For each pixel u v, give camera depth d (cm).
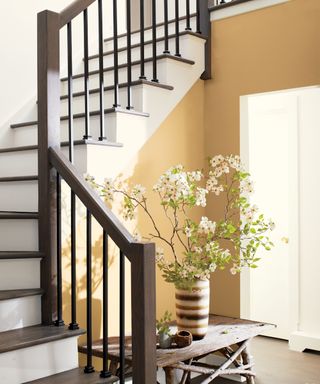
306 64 367
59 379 250
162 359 286
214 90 415
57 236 278
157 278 388
